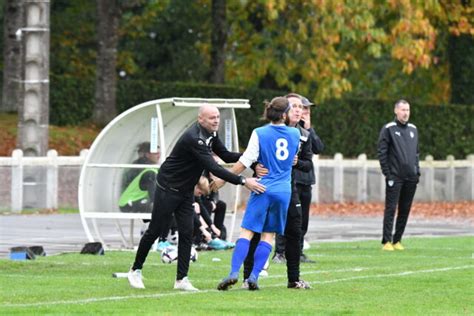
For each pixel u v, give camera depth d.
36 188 75.12
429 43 97.31
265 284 35.38
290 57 99.81
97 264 40.81
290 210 33.84
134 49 117.88
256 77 105.81
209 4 115.62
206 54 117.62
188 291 33.09
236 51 111.44
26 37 74.69
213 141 33.75
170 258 41.75
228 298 31.50
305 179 42.66
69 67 116.56
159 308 29.22
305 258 43.59
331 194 91.12
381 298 32.19
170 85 100.12
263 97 101.50
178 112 50.44
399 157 50.38
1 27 110.94
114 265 40.50
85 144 90.44
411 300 31.88
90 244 45.47
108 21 94.62
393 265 42.50
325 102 103.69
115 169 49.34
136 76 119.31
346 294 33.00
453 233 64.38
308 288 34.16
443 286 35.41
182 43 117.31
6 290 32.84
